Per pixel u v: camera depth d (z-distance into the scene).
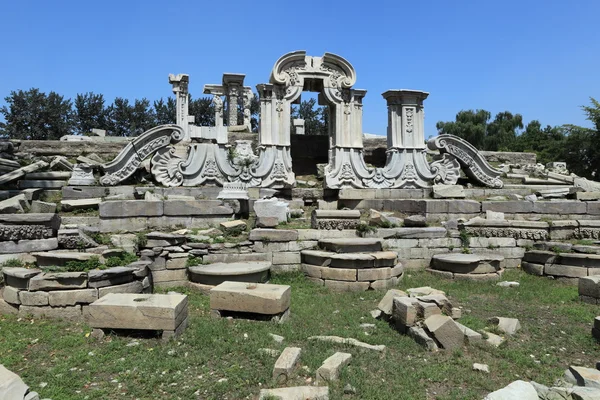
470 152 15.52
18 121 43.28
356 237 10.92
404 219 11.88
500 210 13.43
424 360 5.65
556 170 20.11
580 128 33.16
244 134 19.39
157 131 13.38
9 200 10.32
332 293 9.12
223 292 7.04
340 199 14.16
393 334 6.57
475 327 6.82
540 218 13.61
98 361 5.45
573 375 5.03
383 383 4.99
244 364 5.37
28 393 4.21
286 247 10.25
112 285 7.57
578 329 7.04
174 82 22.36
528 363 5.64
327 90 14.64
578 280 9.27
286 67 14.45
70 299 7.19
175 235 9.45
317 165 16.66
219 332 6.35
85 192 12.57
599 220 12.53
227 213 11.52
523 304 8.46
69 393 4.70
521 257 11.76
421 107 15.30
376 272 9.43
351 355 5.55
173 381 4.95
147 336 6.23
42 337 6.28
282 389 4.54
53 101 45.66
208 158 13.75
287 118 14.48
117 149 17.03
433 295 7.02
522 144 46.16
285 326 6.71
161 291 8.84
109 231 10.45
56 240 8.90
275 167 14.20
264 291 7.03
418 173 15.08
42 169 14.33
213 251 9.67
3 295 7.42
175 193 13.04
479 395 4.77
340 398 4.52
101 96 49.59
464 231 11.71
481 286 9.73
